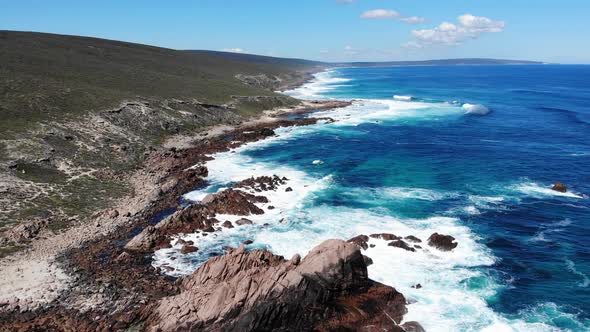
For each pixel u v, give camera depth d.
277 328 21.06
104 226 34.78
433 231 34.06
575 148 61.78
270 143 67.38
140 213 37.88
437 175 49.28
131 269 28.23
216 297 21.05
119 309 23.36
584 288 25.94
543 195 42.22
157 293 25.03
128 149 54.66
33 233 31.92
